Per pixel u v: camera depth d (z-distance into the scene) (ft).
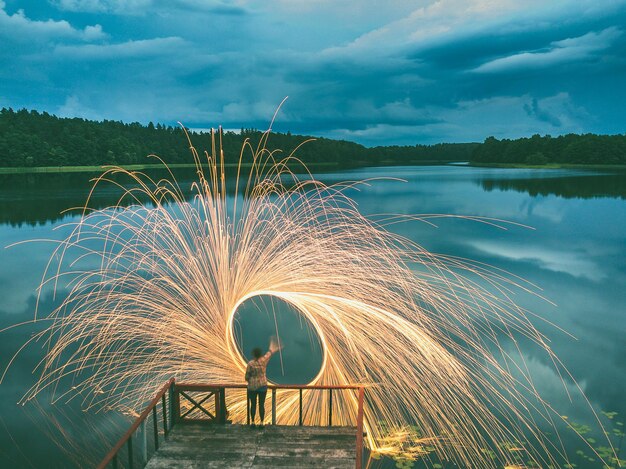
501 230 111.75
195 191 201.77
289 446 21.15
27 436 30.35
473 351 41.04
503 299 56.80
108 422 31.65
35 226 120.78
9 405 34.42
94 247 91.30
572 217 131.64
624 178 285.64
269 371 27.68
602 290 61.93
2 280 69.77
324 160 589.32
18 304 58.39
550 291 60.90
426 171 422.00
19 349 44.57
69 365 40.29
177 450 20.88
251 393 22.16
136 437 29.60
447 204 159.74
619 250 88.53
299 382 27.04
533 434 28.53
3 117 479.82
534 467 25.54
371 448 26.73
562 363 39.27
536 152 538.06
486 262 77.36
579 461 26.07
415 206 152.66
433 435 27.84
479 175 336.90
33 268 76.89
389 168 529.45
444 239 100.07
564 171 378.53
